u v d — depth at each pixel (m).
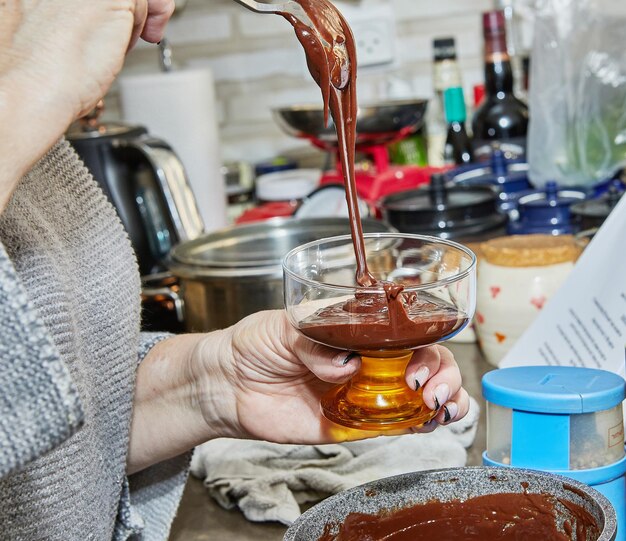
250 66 2.43
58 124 0.59
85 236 0.92
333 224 1.47
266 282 1.30
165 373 0.95
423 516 0.74
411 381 0.73
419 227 1.52
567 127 1.68
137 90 1.98
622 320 1.01
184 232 1.57
